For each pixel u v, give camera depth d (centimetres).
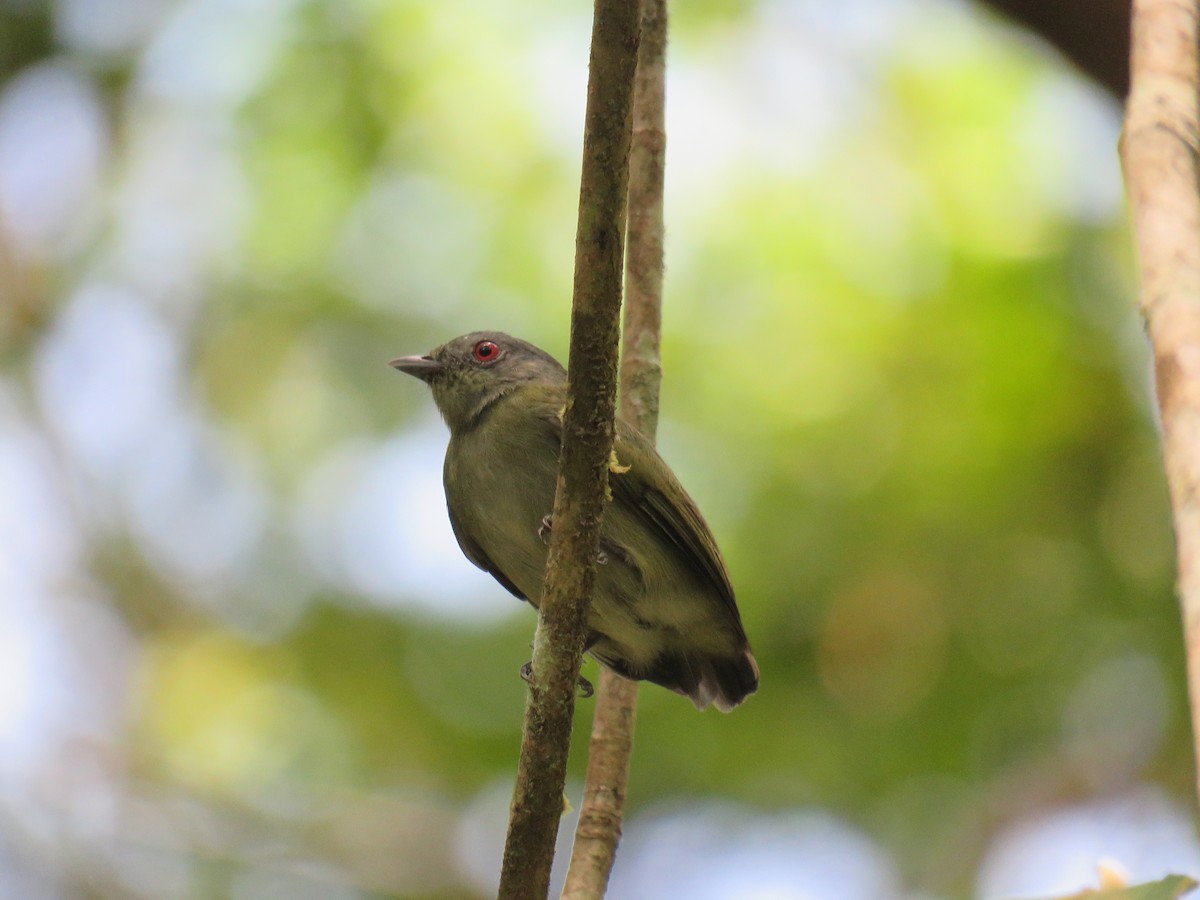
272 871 1299
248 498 1447
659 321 795
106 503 1534
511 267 1386
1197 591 292
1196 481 312
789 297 1334
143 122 1514
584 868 645
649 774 1186
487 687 1296
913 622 1182
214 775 1370
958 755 1158
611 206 493
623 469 586
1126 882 494
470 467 858
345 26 1464
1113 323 1240
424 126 1447
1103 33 813
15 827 1348
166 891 1299
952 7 1361
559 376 935
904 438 1240
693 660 860
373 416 1404
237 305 1464
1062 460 1207
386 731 1323
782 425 1263
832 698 1180
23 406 1559
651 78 783
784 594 1188
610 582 811
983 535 1194
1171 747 1130
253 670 1405
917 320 1291
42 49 1493
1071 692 1151
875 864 1150
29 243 1563
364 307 1412
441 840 1283
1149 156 420
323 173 1455
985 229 1319
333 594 1390
